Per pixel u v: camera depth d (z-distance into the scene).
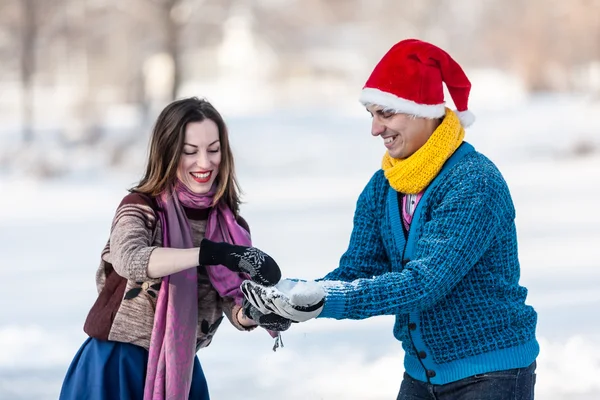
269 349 8.24
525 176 25.89
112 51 52.69
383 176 4.57
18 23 42.06
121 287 4.41
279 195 22.53
